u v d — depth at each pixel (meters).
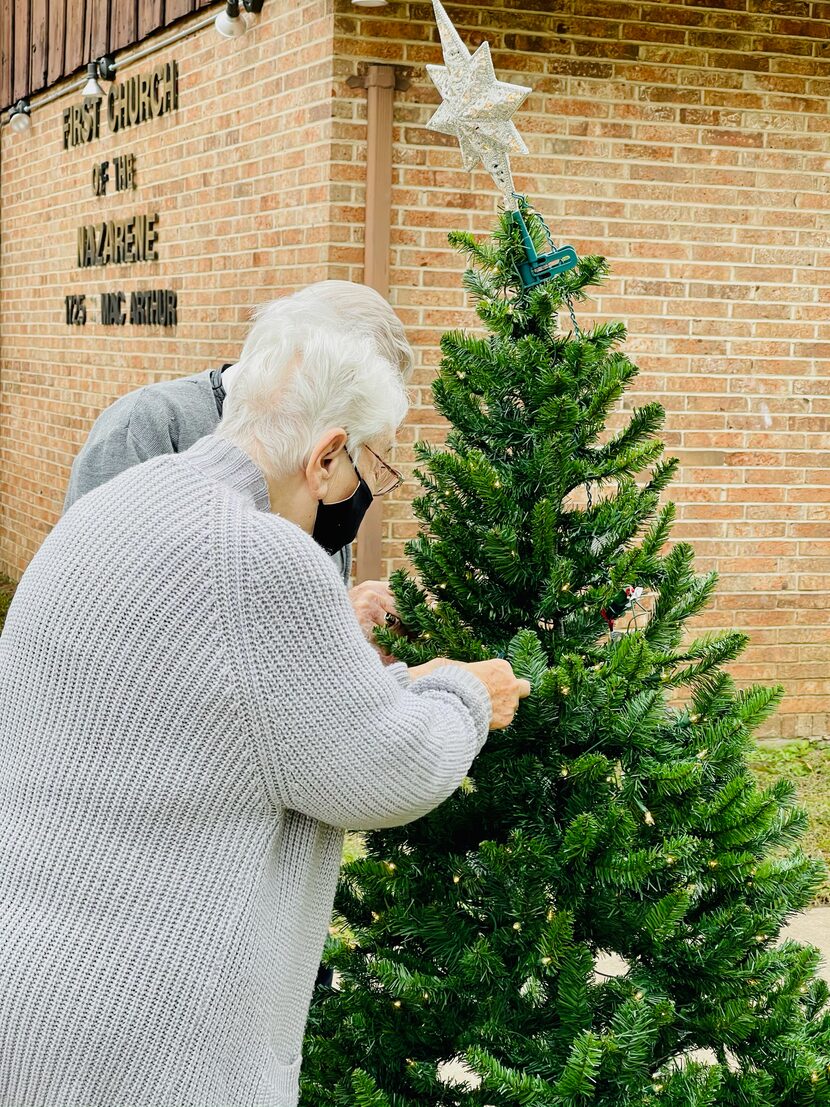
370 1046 2.11
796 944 2.26
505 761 2.03
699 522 6.20
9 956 1.65
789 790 2.29
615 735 2.02
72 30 8.80
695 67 5.85
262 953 1.69
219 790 1.65
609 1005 2.02
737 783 2.06
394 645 2.19
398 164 5.54
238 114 6.42
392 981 2.01
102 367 8.53
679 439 6.11
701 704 2.23
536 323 2.20
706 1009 2.04
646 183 5.88
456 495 2.21
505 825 2.11
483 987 2.02
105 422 2.69
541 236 2.28
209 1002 1.65
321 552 1.71
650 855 1.93
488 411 2.19
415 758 1.69
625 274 5.93
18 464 10.41
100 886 1.66
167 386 2.74
